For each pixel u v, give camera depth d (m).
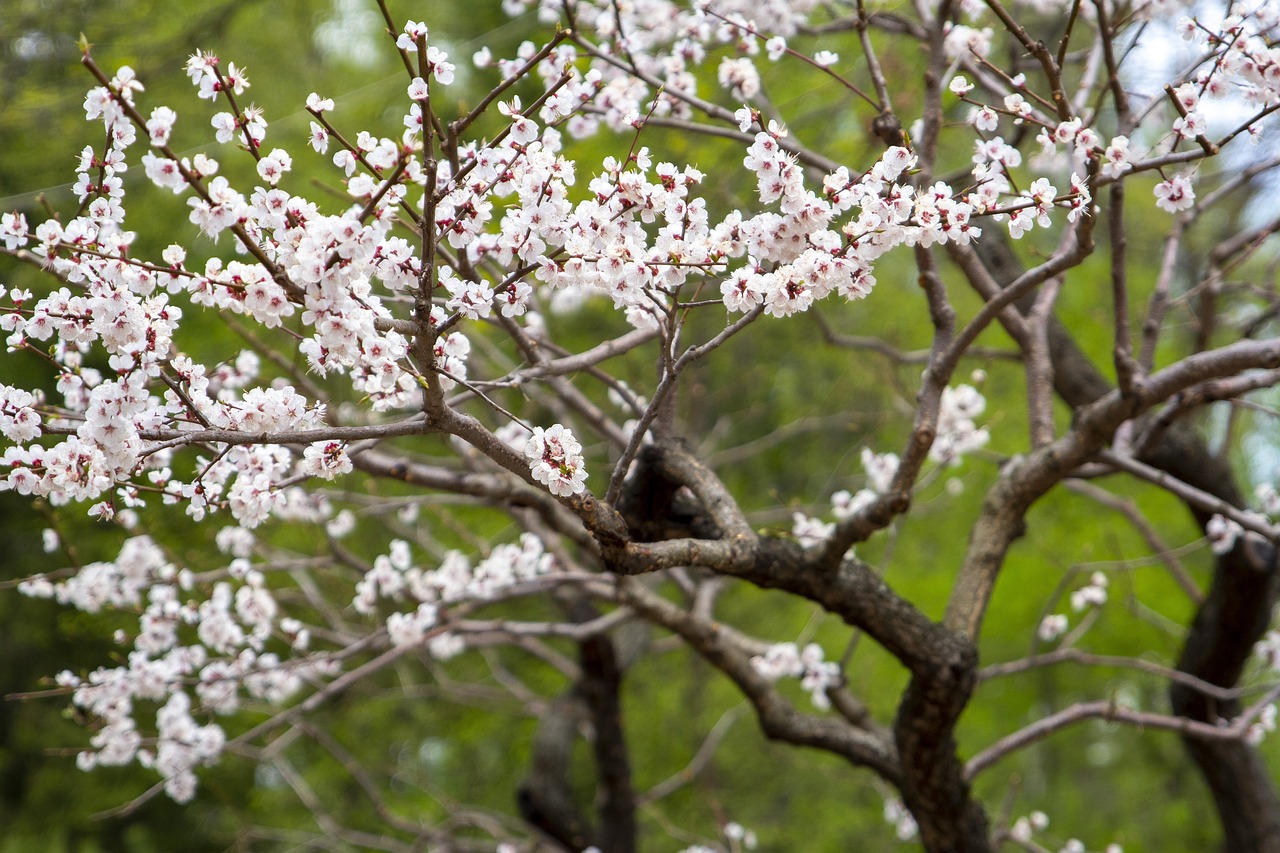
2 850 15.86
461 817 10.06
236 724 13.23
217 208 2.83
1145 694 17.73
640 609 6.55
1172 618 14.68
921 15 6.27
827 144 10.83
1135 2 5.76
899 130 4.66
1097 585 7.69
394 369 3.02
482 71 13.71
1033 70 8.84
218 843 17.19
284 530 11.11
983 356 7.30
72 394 4.00
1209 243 12.00
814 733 6.50
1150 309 6.15
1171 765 17.08
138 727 12.52
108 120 2.81
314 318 2.90
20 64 11.48
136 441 3.12
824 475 15.00
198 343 11.13
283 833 9.87
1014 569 14.67
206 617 6.35
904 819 8.16
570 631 7.01
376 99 13.51
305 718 10.44
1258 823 7.95
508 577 6.53
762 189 3.25
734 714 10.52
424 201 2.82
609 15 6.29
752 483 15.04
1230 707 8.00
